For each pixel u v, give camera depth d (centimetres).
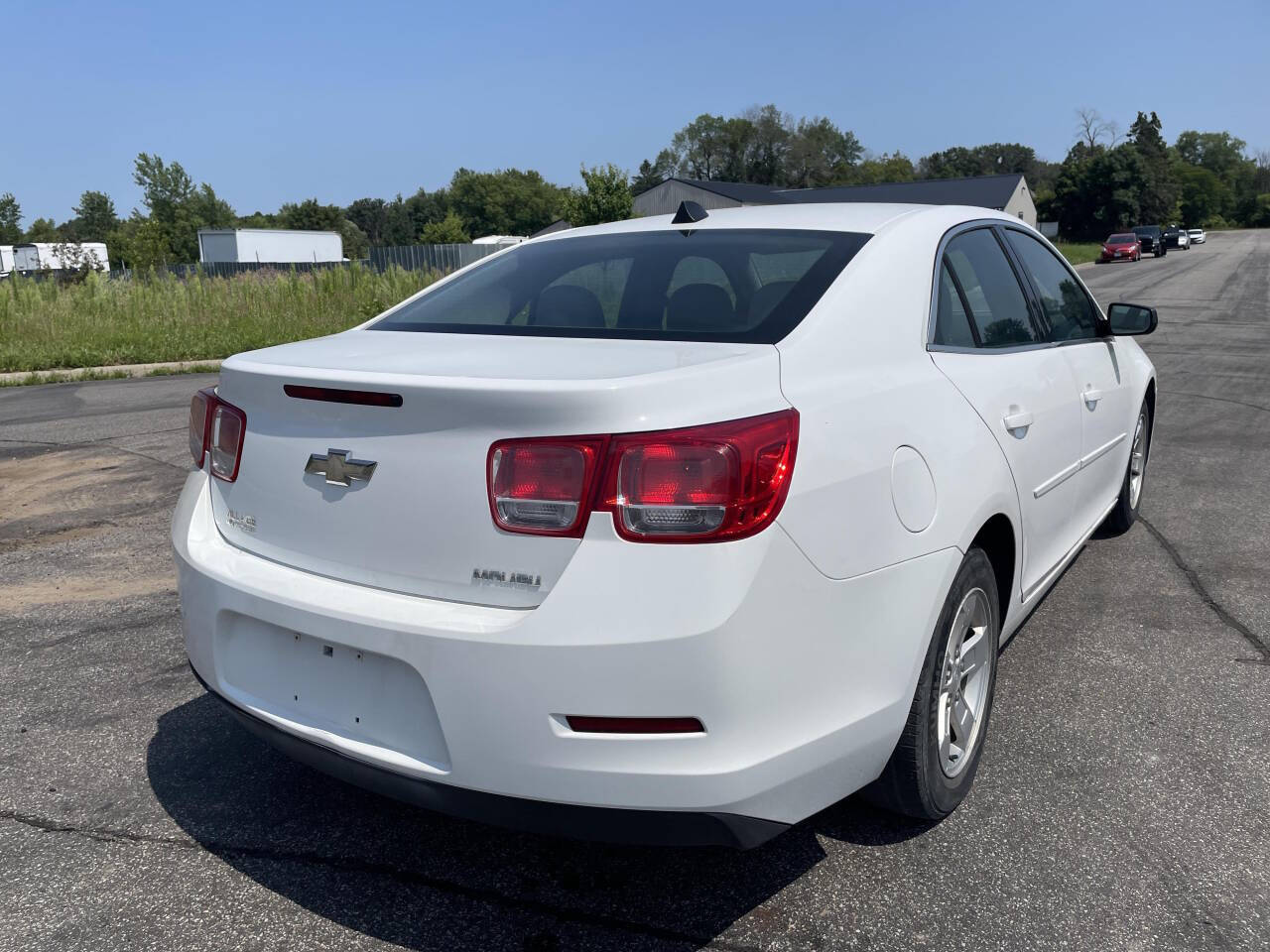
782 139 11944
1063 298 391
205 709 342
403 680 211
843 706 218
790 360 225
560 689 192
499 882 247
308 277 2145
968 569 262
